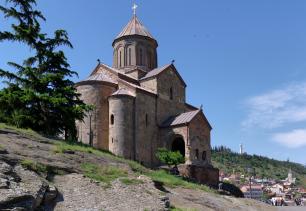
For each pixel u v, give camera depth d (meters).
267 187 127.75
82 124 44.72
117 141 43.75
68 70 37.50
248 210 29.27
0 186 16.72
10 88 33.62
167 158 41.19
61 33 37.75
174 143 49.16
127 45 53.53
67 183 20.86
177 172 41.34
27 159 21.86
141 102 46.41
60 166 22.58
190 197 27.06
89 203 19.09
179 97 51.91
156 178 29.33
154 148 47.00
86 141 44.28
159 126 48.06
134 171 28.72
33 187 17.95
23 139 26.97
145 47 53.75
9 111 33.44
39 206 17.47
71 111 35.16
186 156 45.16
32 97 33.06
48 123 34.44
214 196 30.72
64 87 36.34
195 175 43.91
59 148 26.61
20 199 16.45
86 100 45.56
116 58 54.34
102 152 32.81
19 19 36.91
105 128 45.34
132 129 44.91
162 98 49.41
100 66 50.62
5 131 27.45
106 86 46.53
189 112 48.38
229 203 29.80
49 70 37.06
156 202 20.64
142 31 54.19
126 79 49.50
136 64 52.84
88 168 24.39
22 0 36.94
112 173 24.56
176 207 22.33
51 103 34.19
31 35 36.28
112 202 19.67
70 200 19.03
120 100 44.66
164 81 50.22
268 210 32.81
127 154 43.72
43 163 22.05
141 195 21.12
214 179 45.88
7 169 18.69
